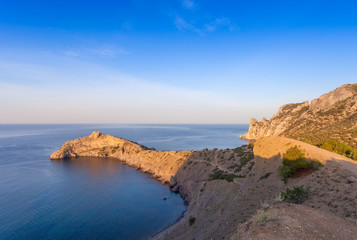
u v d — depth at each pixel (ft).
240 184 142.72
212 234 84.28
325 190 59.00
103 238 147.23
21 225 164.14
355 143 181.88
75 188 259.39
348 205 47.01
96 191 248.73
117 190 253.85
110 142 524.93
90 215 183.32
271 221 34.01
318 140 216.33
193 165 288.30
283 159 98.58
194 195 208.54
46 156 487.61
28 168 363.35
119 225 165.78
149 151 418.10
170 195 238.68
